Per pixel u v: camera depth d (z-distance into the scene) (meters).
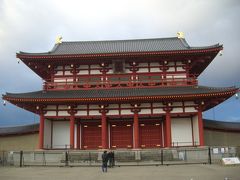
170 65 54.12
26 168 38.31
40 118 49.94
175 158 44.91
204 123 56.81
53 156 46.56
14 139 55.56
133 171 33.38
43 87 52.84
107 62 53.78
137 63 54.09
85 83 53.25
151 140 52.16
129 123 53.00
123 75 53.75
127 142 52.25
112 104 50.31
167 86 52.50
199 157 45.59
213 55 52.62
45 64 54.09
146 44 62.59
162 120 52.66
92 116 50.09
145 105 50.03
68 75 54.31
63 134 52.41
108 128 52.91
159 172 31.86
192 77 54.94
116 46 62.47
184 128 51.50
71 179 28.14
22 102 48.44
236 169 33.16
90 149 50.62
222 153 45.72
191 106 49.59
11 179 28.25
